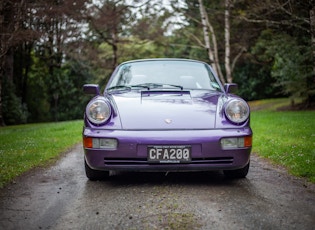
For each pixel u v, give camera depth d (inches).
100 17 754.8
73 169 190.1
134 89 175.3
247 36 722.2
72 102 1035.3
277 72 657.6
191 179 158.7
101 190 144.3
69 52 814.5
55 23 694.5
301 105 674.8
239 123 144.9
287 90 633.0
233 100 148.9
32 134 362.6
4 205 126.9
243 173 156.9
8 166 191.5
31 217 114.1
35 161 208.1
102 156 140.6
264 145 244.8
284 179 158.9
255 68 1085.1
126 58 1104.8
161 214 113.8
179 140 137.3
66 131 388.2
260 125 370.0
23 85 984.9
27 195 139.6
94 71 1137.4
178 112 147.6
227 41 730.8
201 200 127.6
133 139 137.9
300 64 591.2
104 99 151.3
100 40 948.0
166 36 888.3
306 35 552.1
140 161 138.9
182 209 118.0
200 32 943.0
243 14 602.2
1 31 439.8
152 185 149.3
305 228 101.2
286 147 226.8
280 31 569.9
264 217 110.0
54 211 119.9
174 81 180.7
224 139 139.6
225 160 141.2
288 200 127.1
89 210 119.9
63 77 1013.2
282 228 101.3
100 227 104.6
